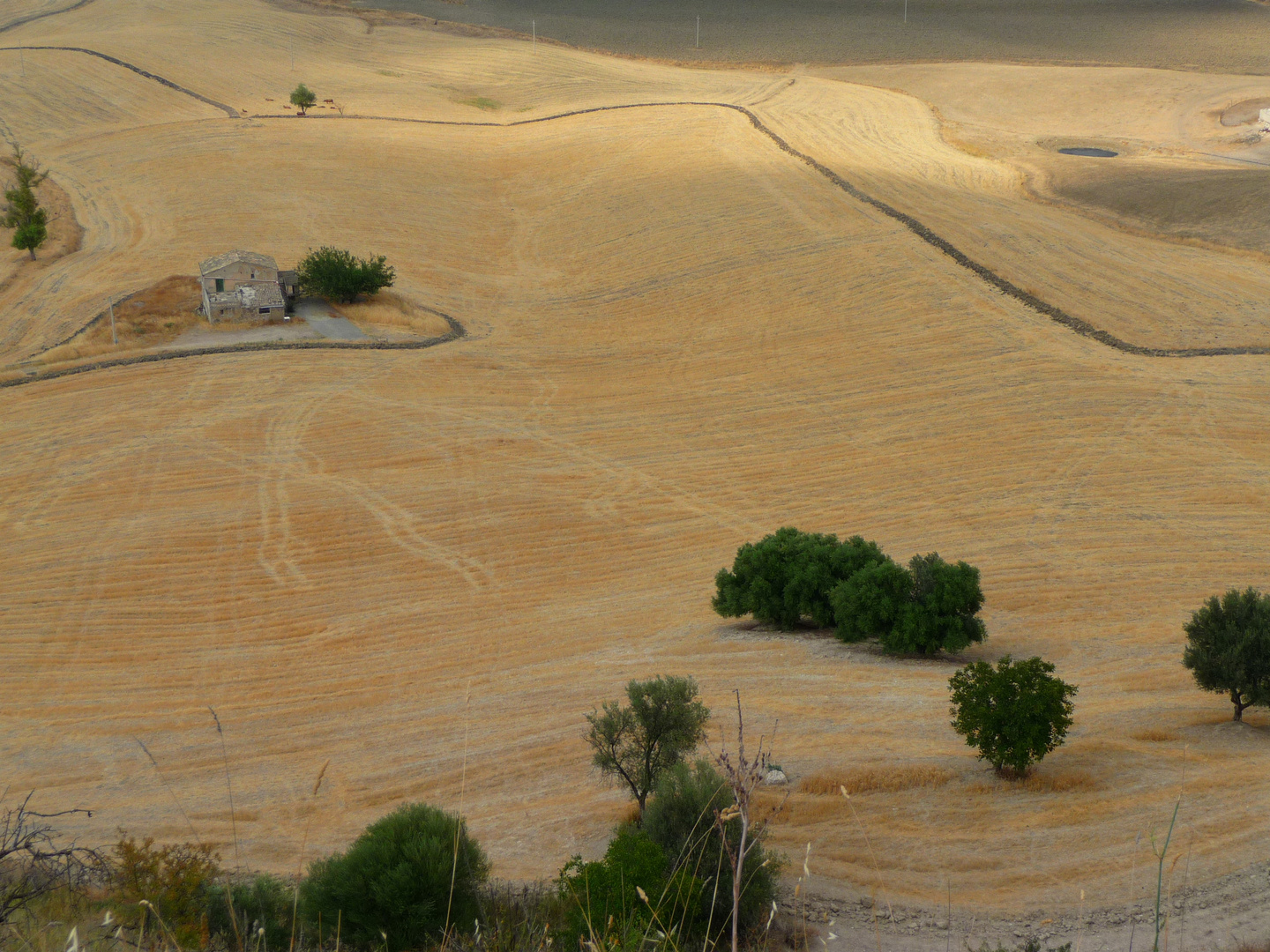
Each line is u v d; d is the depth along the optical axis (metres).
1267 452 51.19
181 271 83.50
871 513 46.28
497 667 32.00
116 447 53.31
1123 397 58.22
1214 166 112.19
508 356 69.88
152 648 35.19
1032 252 83.25
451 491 49.38
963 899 14.42
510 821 20.11
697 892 11.49
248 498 48.12
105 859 11.49
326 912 11.99
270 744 27.17
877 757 21.36
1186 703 25.05
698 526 45.75
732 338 72.19
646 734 19.69
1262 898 13.34
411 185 110.44
